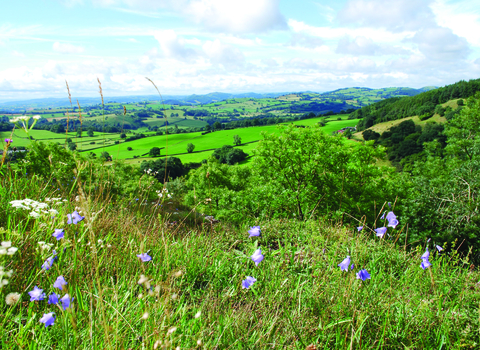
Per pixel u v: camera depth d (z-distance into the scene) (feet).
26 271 6.17
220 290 8.52
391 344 6.03
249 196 41.52
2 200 8.29
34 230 7.12
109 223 10.09
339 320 6.44
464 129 82.12
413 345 5.94
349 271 7.48
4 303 5.30
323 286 8.09
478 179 29.63
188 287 7.83
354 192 37.17
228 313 6.73
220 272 9.36
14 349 4.63
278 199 37.81
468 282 8.79
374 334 6.27
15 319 5.01
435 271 9.32
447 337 6.03
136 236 9.59
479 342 6.02
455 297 7.77
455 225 22.15
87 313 5.45
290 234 14.06
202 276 9.10
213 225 15.34
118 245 8.87
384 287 8.35
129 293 6.31
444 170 76.48
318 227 13.07
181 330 5.57
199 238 12.06
